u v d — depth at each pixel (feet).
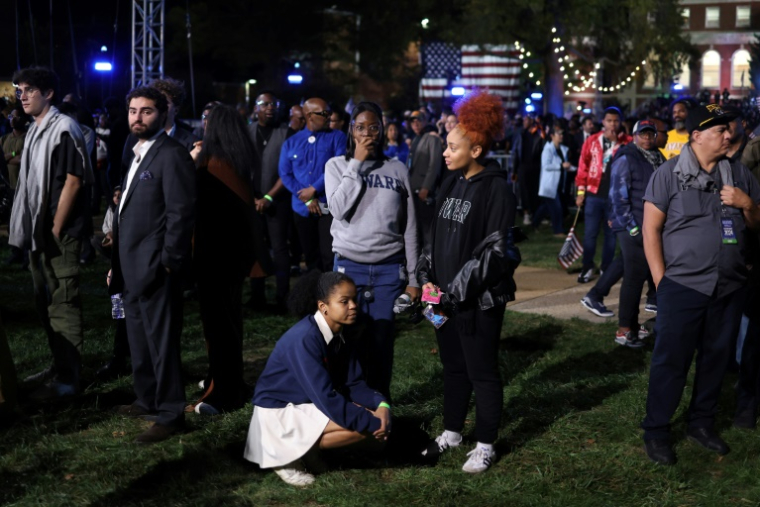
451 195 16.42
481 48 132.26
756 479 16.15
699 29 219.00
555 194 47.93
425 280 16.71
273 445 15.92
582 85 156.87
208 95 149.18
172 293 18.12
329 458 17.02
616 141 34.09
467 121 15.81
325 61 172.96
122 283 18.62
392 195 17.42
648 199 17.12
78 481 16.07
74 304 20.59
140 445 17.61
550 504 15.19
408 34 156.66
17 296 31.37
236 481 16.07
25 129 38.52
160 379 18.10
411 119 60.08
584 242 35.01
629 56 148.25
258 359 23.99
